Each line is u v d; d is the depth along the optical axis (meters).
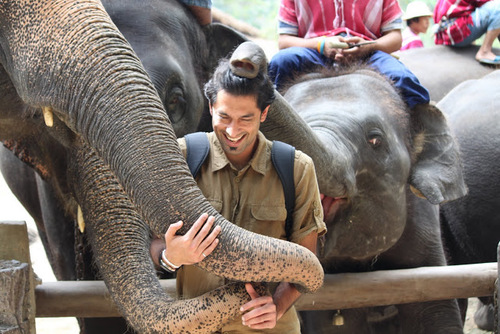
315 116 3.24
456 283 3.12
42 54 2.27
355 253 3.35
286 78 3.74
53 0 2.32
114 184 2.61
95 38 2.20
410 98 3.66
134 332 3.14
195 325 2.03
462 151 4.44
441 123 3.71
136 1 3.41
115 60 2.15
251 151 2.15
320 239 3.31
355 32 3.85
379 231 3.33
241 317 2.18
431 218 3.73
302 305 3.05
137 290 2.31
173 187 1.91
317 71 3.73
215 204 2.13
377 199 3.30
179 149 2.01
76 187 2.73
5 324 2.45
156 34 3.34
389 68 3.71
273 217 2.15
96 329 3.31
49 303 2.80
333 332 3.67
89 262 3.14
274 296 2.14
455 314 3.55
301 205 2.18
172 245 1.87
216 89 1.99
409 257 3.62
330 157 2.92
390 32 3.90
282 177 2.13
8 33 2.39
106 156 2.06
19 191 4.68
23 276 2.48
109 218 2.56
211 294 2.04
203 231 1.85
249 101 1.97
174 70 3.29
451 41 6.01
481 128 4.43
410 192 3.68
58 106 2.22
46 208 3.72
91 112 2.11
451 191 3.56
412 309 3.55
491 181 4.32
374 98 3.47
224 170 2.15
